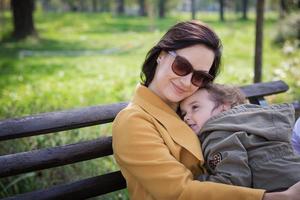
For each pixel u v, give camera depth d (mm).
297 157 1700
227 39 14312
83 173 3174
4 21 20484
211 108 1824
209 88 1850
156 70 1774
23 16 16281
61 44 14734
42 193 1823
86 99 6332
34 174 3020
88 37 17031
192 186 1515
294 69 8102
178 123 1744
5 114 4375
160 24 23000
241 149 1662
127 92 6938
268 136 1702
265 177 1645
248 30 17594
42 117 1863
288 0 14250
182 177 1536
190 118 1828
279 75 7402
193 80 1691
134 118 1647
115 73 8852
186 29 1702
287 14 13727
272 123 1754
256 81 4293
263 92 2746
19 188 2936
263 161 1664
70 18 26703
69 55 11859
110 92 6938
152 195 1582
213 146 1692
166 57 1722
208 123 1787
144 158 1575
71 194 1873
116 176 1974
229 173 1613
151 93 1757
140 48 13422
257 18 4188
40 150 1805
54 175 3098
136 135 1609
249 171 1639
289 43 10914
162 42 1735
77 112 1960
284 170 1642
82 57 11406
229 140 1670
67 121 1910
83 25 23141
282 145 1703
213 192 1499
